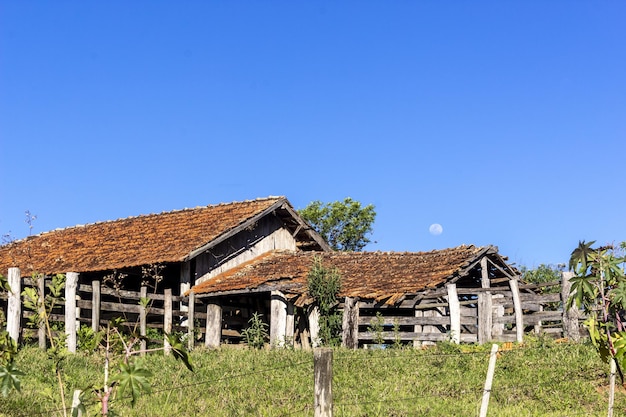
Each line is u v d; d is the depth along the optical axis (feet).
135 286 92.94
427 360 59.93
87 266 89.61
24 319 70.23
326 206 153.99
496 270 89.25
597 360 56.75
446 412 44.39
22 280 72.13
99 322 74.54
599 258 28.68
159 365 59.67
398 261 89.20
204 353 68.39
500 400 48.91
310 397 48.14
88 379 51.72
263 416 42.75
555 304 85.81
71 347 69.92
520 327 74.54
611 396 30.55
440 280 77.51
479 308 75.31
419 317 75.77
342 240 151.43
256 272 90.48
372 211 154.20
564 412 46.06
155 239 94.73
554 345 63.87
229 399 47.11
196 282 89.25
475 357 60.08
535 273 105.19
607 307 28.99
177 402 45.68
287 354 65.82
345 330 76.43
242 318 88.63
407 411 44.24
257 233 98.63
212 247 89.76
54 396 45.11
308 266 89.81
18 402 42.65
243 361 62.23
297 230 103.09
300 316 83.05
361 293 77.97
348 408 44.60
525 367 56.59
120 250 93.40
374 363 59.11
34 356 60.08
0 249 106.52
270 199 99.55
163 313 79.15
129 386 22.38
